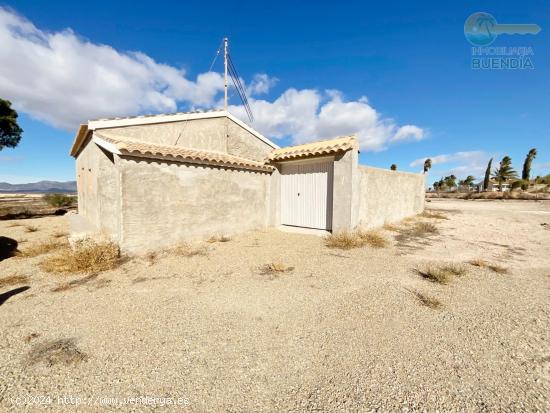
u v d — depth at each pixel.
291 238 7.51
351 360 2.31
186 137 8.43
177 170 6.24
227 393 1.96
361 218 8.20
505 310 3.21
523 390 1.97
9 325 2.87
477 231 8.80
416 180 13.05
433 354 2.39
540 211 15.67
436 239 7.45
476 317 3.05
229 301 3.50
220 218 7.38
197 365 2.26
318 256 5.64
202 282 4.16
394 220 10.75
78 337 2.66
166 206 6.03
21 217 12.87
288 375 2.14
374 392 1.95
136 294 3.71
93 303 3.43
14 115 12.64
